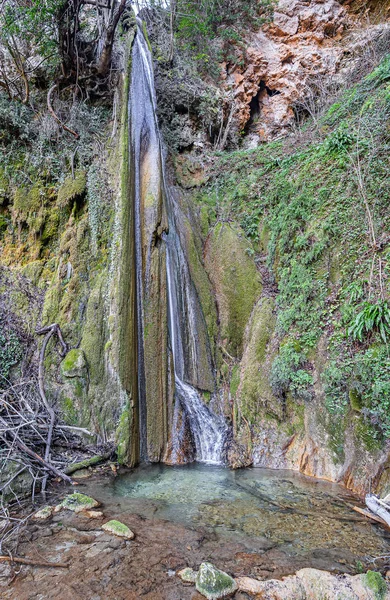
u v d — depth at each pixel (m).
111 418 5.58
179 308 6.93
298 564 3.13
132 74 7.26
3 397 5.21
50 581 2.80
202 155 9.79
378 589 2.80
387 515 3.93
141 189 6.66
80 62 7.01
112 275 5.94
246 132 11.65
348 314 5.26
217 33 11.15
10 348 5.73
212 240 8.13
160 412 5.80
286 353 5.93
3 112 6.51
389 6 10.91
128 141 6.53
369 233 5.50
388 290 4.92
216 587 2.72
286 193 7.38
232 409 6.38
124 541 3.38
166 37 10.40
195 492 4.64
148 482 4.94
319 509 4.21
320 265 6.08
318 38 11.15
